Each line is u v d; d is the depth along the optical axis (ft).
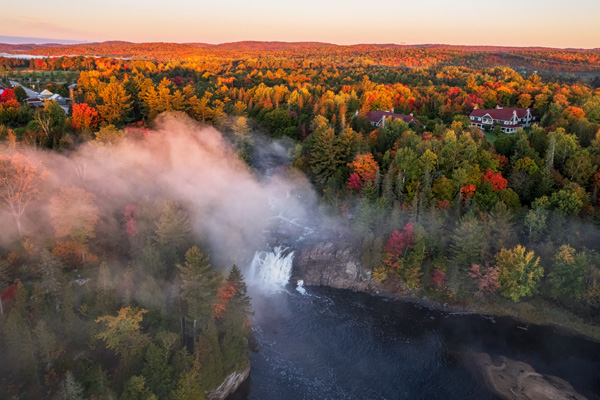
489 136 423.23
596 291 238.68
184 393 171.63
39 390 167.94
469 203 286.66
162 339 187.32
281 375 210.59
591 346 231.71
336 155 347.56
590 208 268.82
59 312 203.10
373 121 450.30
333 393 201.57
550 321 249.34
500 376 210.59
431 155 305.12
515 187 301.22
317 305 268.00
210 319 201.87
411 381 209.46
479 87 570.05
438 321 253.24
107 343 182.91
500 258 256.32
